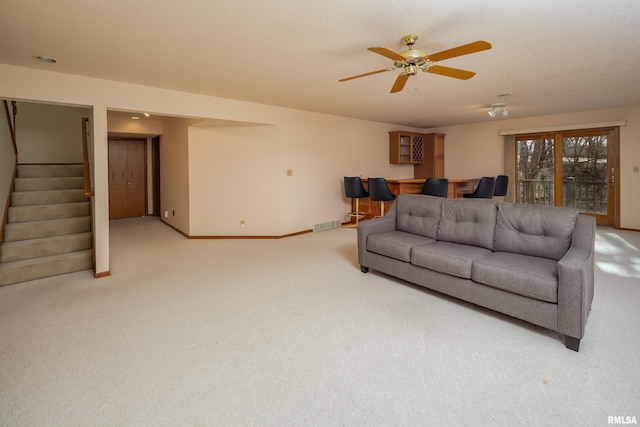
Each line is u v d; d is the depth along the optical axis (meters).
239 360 2.07
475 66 3.53
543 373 1.91
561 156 6.60
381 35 2.69
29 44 2.79
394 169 7.86
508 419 1.57
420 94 4.79
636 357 2.04
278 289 3.28
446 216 3.40
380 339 2.31
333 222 6.63
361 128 7.04
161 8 2.23
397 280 3.51
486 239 3.04
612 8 2.27
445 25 2.52
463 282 2.74
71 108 6.30
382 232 3.78
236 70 3.53
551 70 3.69
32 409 1.65
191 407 1.67
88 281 3.56
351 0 2.14
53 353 2.15
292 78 3.84
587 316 2.33
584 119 6.21
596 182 6.21
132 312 2.77
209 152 5.75
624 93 4.82
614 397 1.70
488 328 2.45
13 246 3.73
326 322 2.57
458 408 1.64
